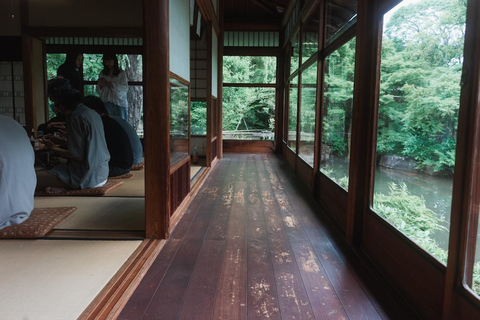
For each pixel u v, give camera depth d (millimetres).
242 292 1737
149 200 2375
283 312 1571
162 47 2322
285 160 6879
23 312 1451
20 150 2389
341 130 3023
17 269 1845
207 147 5734
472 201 1194
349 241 2418
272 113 8195
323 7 3783
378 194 2119
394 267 1823
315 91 4051
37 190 3404
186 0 3361
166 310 1565
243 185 4395
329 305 1637
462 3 1261
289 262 2109
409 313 1576
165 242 2383
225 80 8070
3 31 5469
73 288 1657
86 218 2725
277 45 7906
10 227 2324
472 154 1177
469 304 1182
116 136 4160
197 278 1876
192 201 3553
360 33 2258
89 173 3398
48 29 5484
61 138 3838
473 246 1197
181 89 3182
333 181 3176
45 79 5914
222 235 2562
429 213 1492
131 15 5523
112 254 2078
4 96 6020
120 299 1589
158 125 2342
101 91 5918
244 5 7430
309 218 3029
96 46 6754
